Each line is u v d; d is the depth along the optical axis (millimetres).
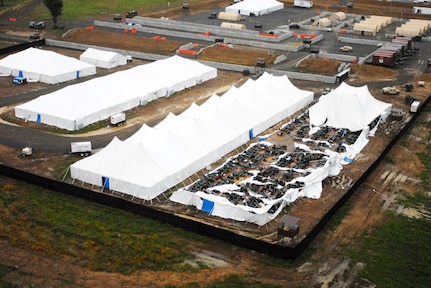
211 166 48156
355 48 92812
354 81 75562
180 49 89500
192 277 32844
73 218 38906
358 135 54875
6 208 40219
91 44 94312
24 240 36219
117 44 93875
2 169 45250
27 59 76188
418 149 53500
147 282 32312
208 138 50062
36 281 32219
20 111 58156
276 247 34656
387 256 35344
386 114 60250
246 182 43688
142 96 64500
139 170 42938
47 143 52312
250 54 85812
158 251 35281
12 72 74812
